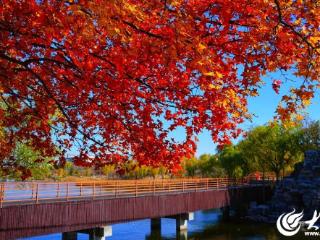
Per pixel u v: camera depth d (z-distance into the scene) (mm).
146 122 7352
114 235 31578
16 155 17172
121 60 5859
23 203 19297
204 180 38750
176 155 7832
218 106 6516
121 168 8680
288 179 44656
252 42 5801
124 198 25656
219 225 37594
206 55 5234
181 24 5098
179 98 6824
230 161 65188
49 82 7230
